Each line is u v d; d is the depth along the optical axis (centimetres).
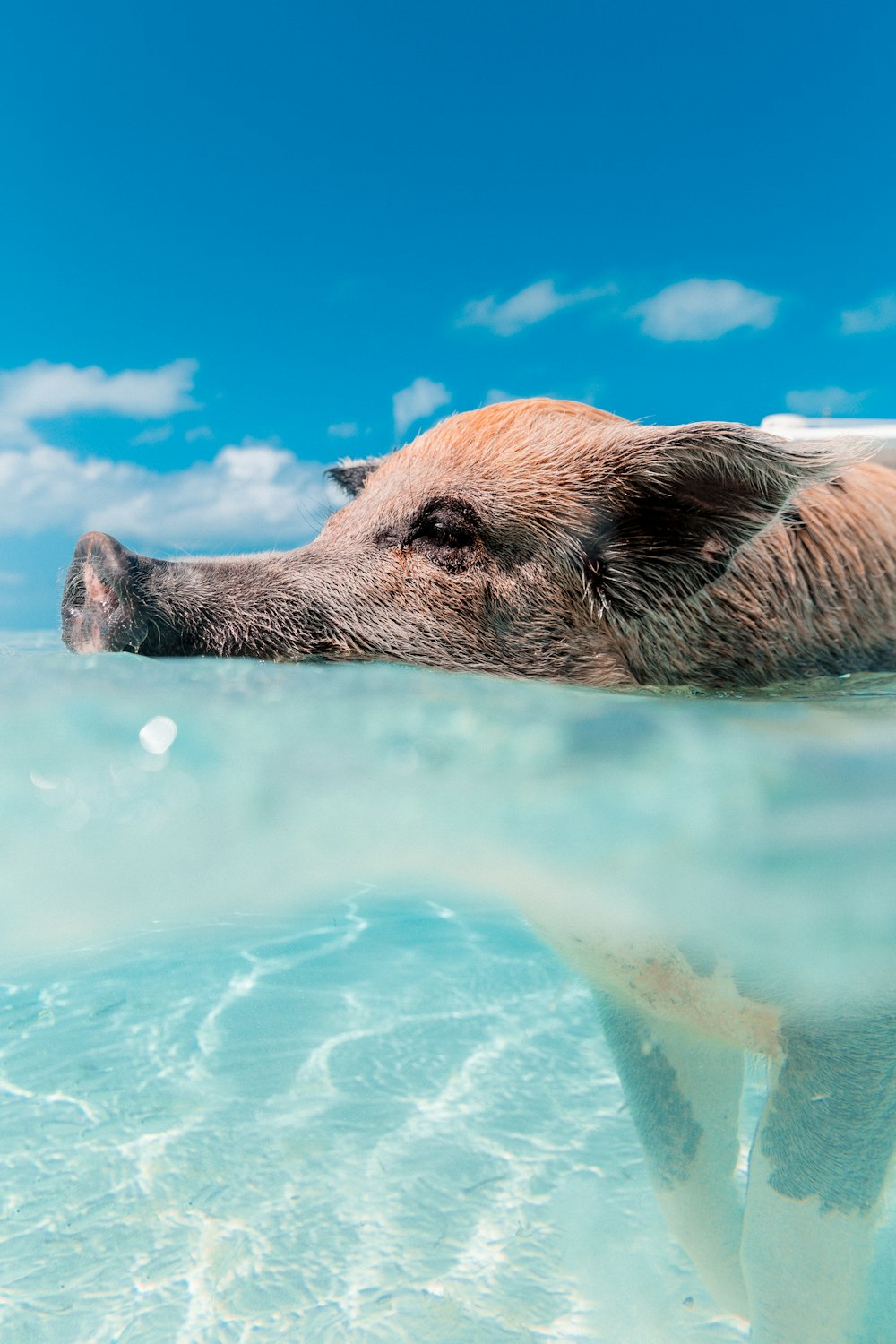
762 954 34
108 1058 77
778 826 28
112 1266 53
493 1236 57
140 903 34
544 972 98
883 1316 43
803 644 55
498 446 59
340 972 95
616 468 54
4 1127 67
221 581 55
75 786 28
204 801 28
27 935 36
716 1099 48
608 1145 67
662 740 33
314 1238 56
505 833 30
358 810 29
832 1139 38
